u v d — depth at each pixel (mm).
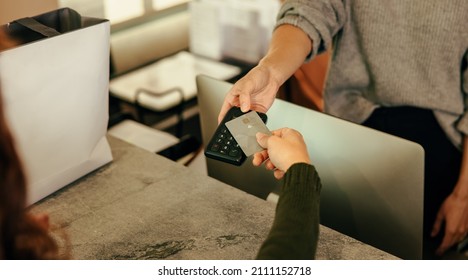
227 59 3047
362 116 1483
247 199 994
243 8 2863
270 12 2822
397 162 891
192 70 2838
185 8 3502
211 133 1167
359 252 852
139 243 891
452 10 1221
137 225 937
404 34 1303
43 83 875
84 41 906
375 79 1406
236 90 1006
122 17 3107
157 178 1074
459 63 1295
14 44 923
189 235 905
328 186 996
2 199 464
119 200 1009
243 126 940
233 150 908
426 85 1339
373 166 919
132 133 1799
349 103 1517
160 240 896
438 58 1290
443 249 1365
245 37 2920
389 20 1304
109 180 1072
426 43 1284
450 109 1337
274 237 657
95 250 878
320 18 1282
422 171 874
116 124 1866
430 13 1244
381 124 1467
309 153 989
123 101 2555
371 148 908
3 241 482
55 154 979
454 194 1371
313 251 666
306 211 688
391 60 1349
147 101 2537
